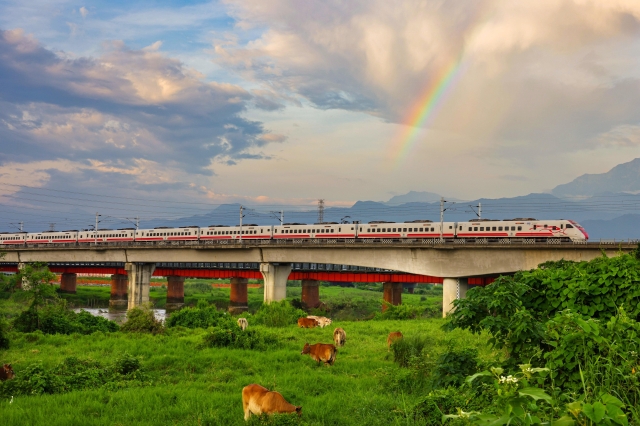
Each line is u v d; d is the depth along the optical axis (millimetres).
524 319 13430
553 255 58375
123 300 116125
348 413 16328
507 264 61219
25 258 115250
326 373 23422
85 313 45219
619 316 12188
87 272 120875
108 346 31453
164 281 183875
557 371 11016
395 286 97625
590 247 55688
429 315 73625
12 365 24828
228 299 120312
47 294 40906
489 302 15516
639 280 15414
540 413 8977
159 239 108062
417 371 20188
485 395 12852
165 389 20062
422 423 13820
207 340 31266
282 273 87000
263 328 43531
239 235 97625
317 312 87875
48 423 15453
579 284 16219
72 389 20781
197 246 88938
